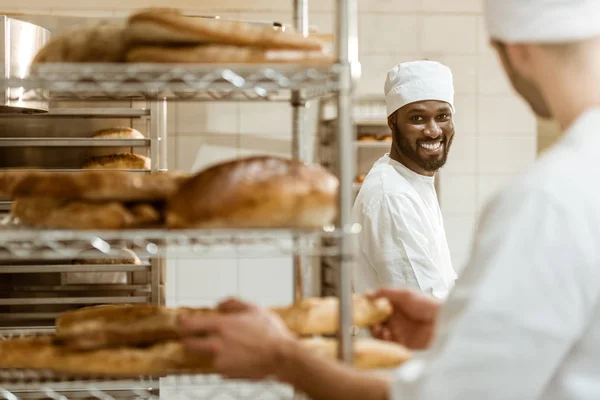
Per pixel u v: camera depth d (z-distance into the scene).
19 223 1.10
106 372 1.04
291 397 1.10
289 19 4.23
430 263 2.31
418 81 2.47
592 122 0.86
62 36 1.06
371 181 2.41
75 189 1.03
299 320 1.12
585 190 0.81
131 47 1.03
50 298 2.34
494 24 0.92
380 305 1.20
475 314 0.80
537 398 0.85
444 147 2.53
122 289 2.50
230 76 0.94
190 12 3.53
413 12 4.41
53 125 3.12
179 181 1.09
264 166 1.02
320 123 4.11
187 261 4.16
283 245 1.00
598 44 0.88
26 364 1.04
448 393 0.81
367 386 0.90
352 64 0.97
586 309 0.80
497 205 0.85
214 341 0.94
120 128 3.07
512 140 4.55
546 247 0.80
